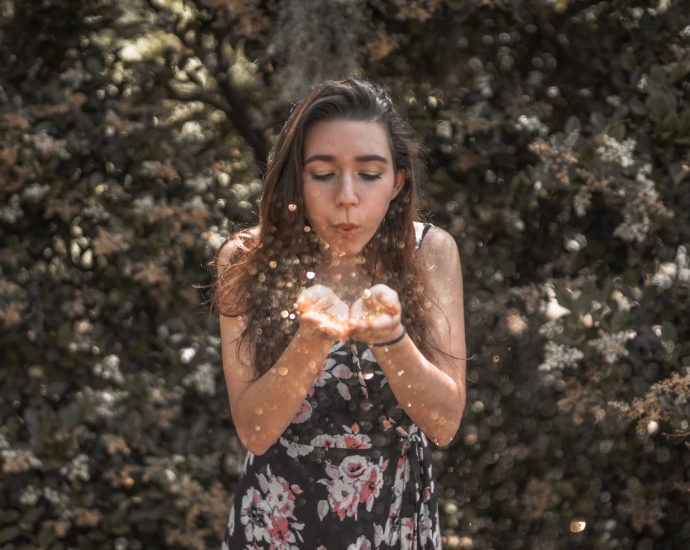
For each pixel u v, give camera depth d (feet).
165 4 8.67
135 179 8.53
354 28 8.30
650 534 8.86
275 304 5.04
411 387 4.54
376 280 5.16
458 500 8.75
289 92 8.30
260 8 8.52
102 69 8.55
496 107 8.40
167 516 8.69
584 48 8.44
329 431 4.93
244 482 5.13
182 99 8.85
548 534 8.73
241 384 5.00
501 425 8.58
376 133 4.55
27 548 8.64
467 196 8.43
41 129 8.36
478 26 8.52
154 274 8.38
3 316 8.47
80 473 8.55
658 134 8.07
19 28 8.48
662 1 8.36
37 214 8.57
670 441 8.54
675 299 8.23
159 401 8.62
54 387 8.63
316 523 4.97
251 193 8.84
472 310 8.46
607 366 8.16
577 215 8.30
